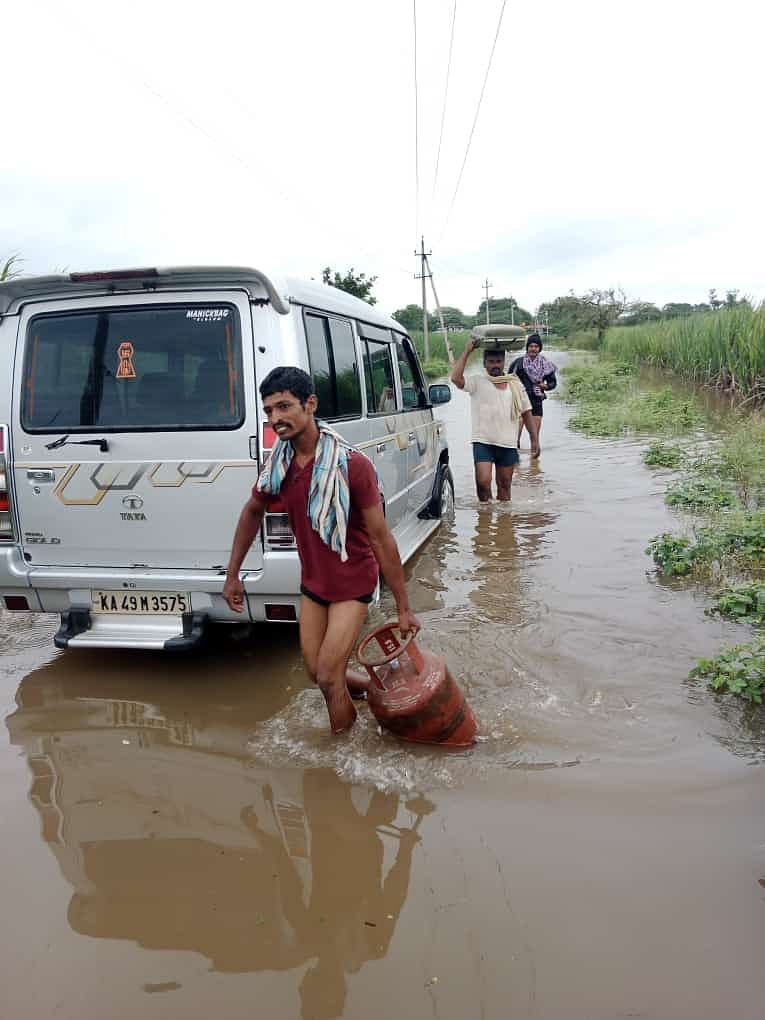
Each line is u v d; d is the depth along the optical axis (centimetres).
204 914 268
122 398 438
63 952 251
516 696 415
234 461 423
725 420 1452
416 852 296
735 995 226
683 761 350
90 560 453
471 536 751
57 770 366
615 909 261
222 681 457
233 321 425
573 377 2641
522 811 318
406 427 673
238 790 345
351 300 580
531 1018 220
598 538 721
